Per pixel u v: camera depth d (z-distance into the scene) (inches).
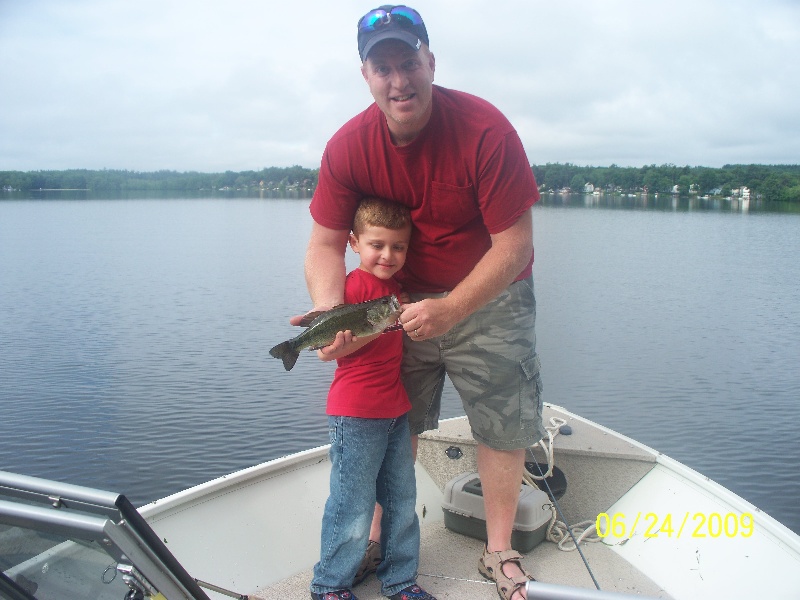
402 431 121.0
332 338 106.3
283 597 122.3
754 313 1107.9
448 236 118.3
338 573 116.0
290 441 509.7
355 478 114.4
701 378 682.8
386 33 97.3
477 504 138.2
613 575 130.0
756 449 487.2
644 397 619.8
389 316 105.7
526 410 122.5
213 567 125.3
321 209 122.0
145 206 5012.3
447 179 110.4
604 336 908.0
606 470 148.9
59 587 69.9
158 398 616.4
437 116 106.7
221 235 2778.1
